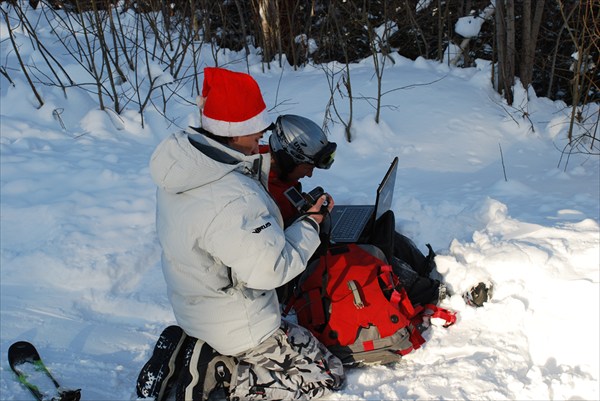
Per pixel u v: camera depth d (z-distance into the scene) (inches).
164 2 316.8
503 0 290.8
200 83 294.8
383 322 117.6
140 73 283.0
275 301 108.0
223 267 101.3
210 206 95.0
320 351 112.3
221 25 358.6
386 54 307.9
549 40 311.1
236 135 99.5
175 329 113.3
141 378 110.2
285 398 107.8
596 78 307.1
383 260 128.8
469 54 320.2
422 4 321.4
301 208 108.4
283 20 332.5
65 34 312.5
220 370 107.0
